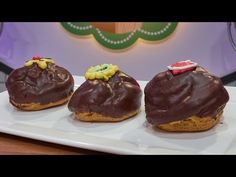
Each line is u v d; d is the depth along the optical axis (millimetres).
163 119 260
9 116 315
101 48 530
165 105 262
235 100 314
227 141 250
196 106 253
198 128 262
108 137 267
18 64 567
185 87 260
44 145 269
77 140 260
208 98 255
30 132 277
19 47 564
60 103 334
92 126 289
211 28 482
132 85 306
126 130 278
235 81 495
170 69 274
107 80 302
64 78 337
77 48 542
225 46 487
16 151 261
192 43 494
